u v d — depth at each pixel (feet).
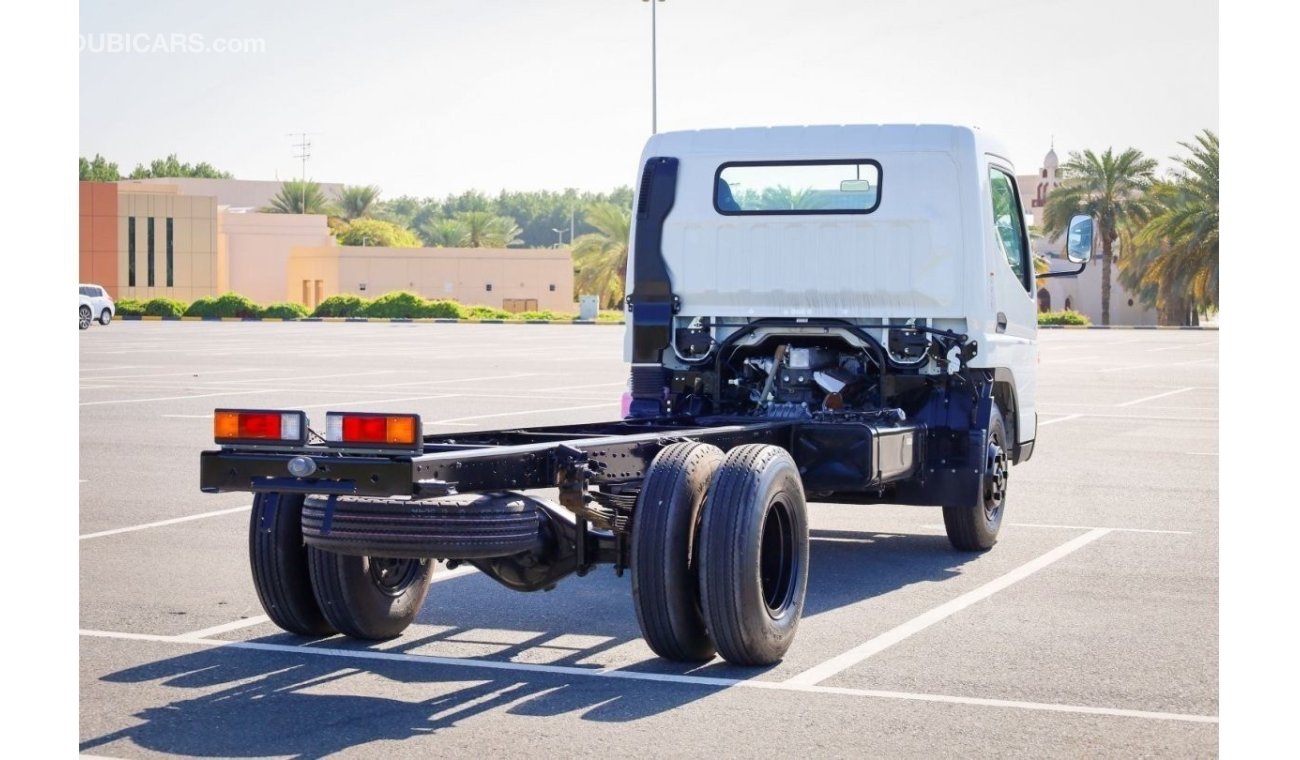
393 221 551.18
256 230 345.31
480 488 21.75
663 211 33.63
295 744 19.21
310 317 255.09
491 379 91.40
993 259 33.24
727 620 22.47
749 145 33.19
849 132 32.78
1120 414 72.28
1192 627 26.05
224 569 31.24
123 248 311.06
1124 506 41.47
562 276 336.90
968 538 33.60
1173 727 20.03
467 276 329.93
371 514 22.09
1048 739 19.47
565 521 24.32
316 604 24.91
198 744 19.20
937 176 32.27
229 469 21.22
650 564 22.61
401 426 20.31
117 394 78.18
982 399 32.71
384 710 20.81
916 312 32.37
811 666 23.34
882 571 31.73
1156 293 261.03
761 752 18.86
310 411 67.31
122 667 23.17
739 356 34.04
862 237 32.55
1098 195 259.80
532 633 25.81
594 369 102.94
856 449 28.25
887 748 19.04
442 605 28.17
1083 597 28.84
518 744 19.20
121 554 32.94
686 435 25.66
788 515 23.89
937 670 23.06
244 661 23.62
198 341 151.12
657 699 21.40
